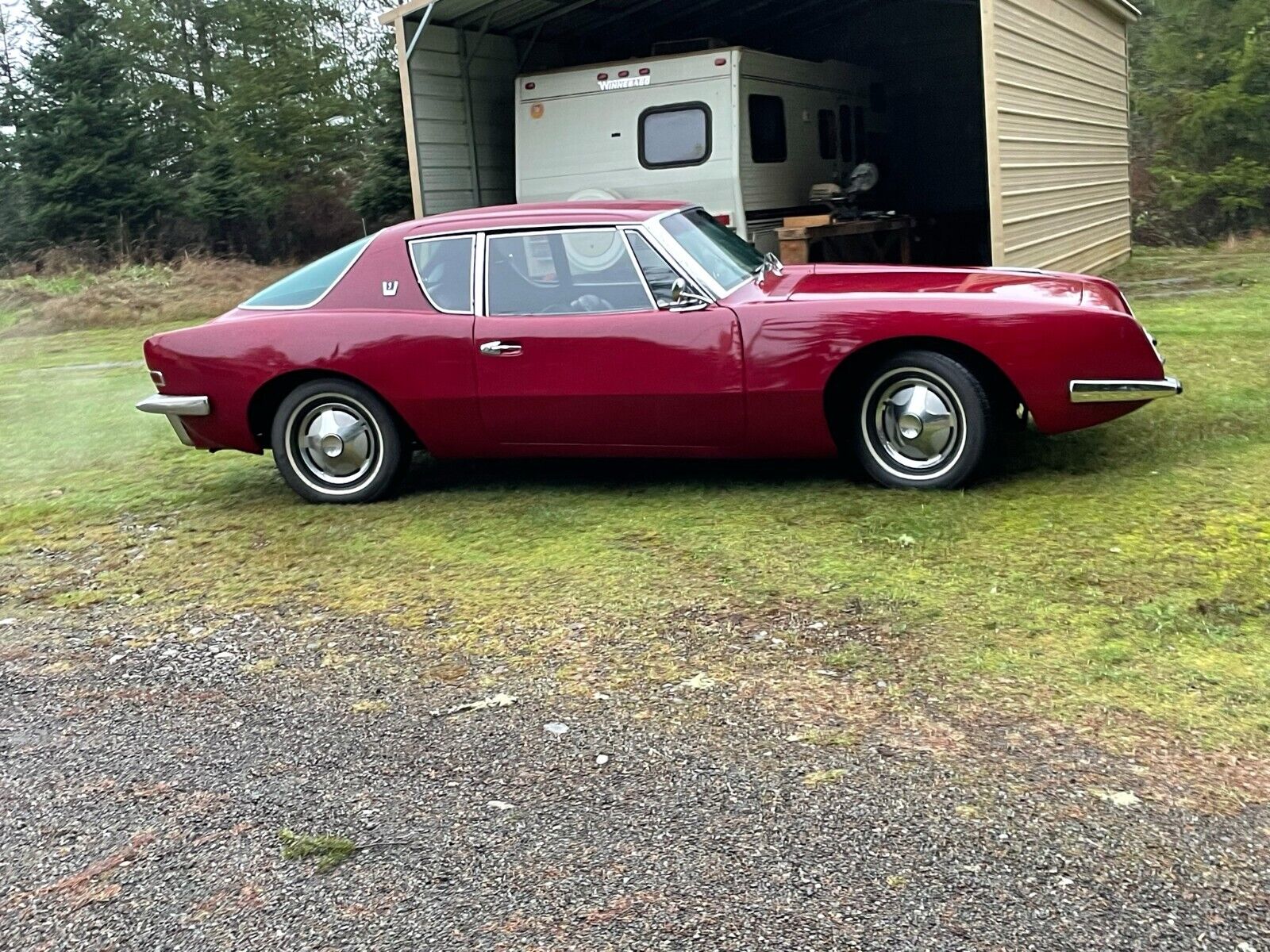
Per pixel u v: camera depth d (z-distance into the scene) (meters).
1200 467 5.62
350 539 5.65
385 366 5.91
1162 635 3.84
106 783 3.47
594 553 5.13
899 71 17.64
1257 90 22.59
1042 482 5.58
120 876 2.97
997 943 2.45
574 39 14.01
